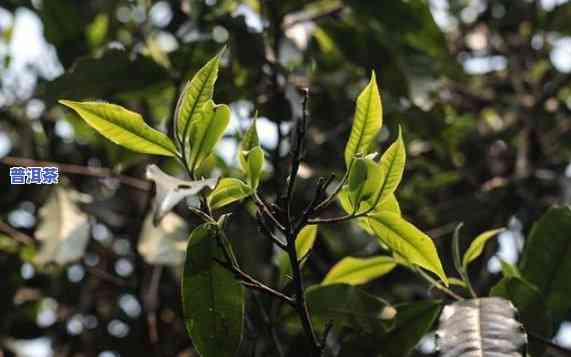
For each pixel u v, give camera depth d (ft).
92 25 4.20
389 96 3.85
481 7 5.22
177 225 3.44
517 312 2.67
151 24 4.05
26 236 4.14
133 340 4.30
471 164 4.59
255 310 3.34
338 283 2.92
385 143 3.94
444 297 2.95
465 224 3.96
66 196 3.79
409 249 2.66
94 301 4.54
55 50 4.04
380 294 3.76
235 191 2.57
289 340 3.39
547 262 2.98
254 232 3.63
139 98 3.68
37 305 4.48
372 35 3.89
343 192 2.62
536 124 4.52
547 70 4.83
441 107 3.92
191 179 2.59
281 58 3.69
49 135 4.32
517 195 4.12
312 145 3.91
